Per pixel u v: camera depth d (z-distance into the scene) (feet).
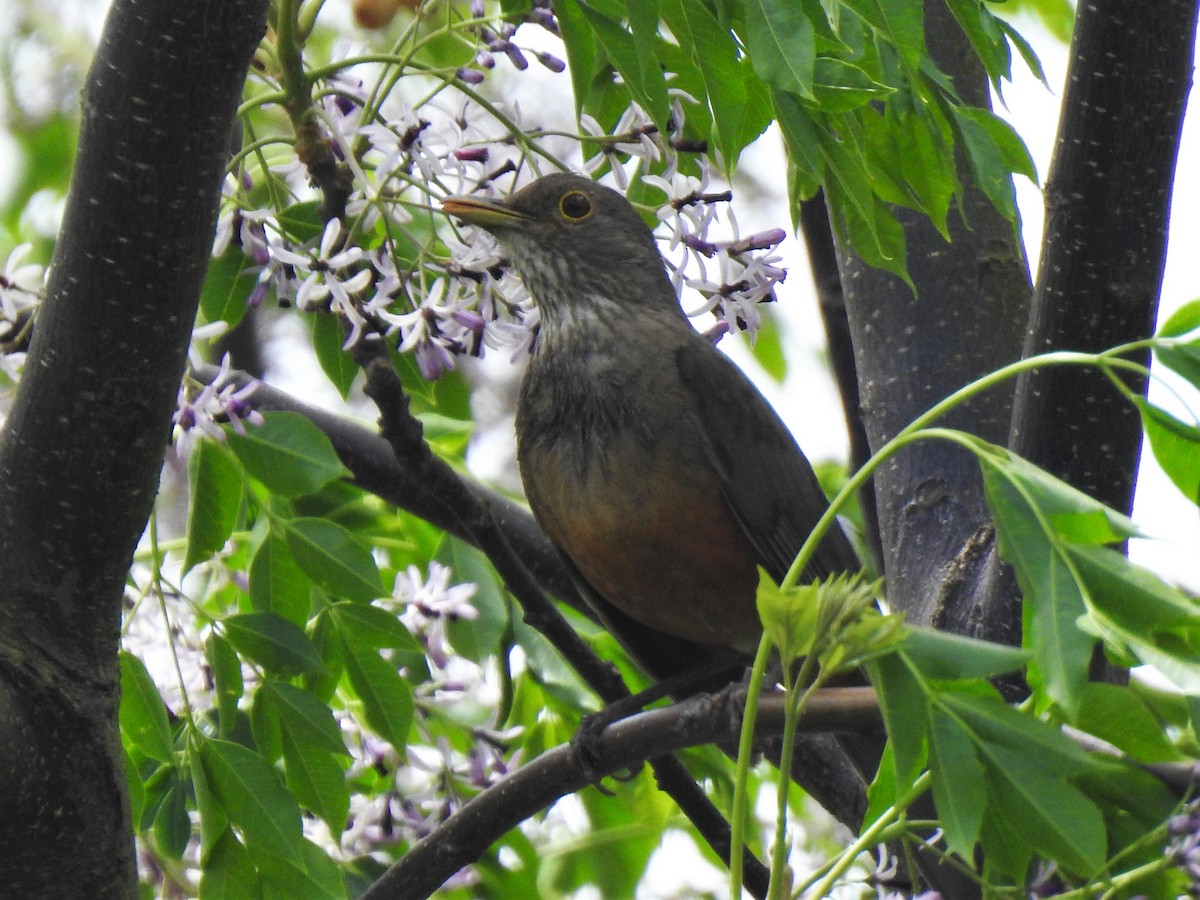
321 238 23.43
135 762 25.32
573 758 24.67
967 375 29.81
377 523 31.22
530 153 24.57
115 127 19.08
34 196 45.21
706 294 24.30
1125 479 24.26
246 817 22.68
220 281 25.30
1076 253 23.80
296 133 22.95
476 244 23.95
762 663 16.87
